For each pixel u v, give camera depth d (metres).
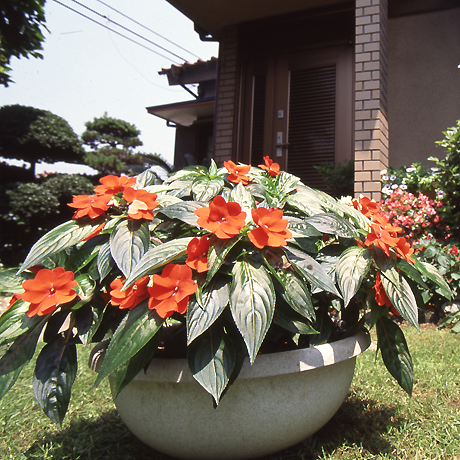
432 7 5.26
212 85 11.50
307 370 1.19
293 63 5.90
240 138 5.98
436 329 3.37
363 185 4.28
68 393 1.09
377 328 1.42
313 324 1.39
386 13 5.03
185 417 1.15
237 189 1.31
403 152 5.21
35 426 1.83
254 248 1.13
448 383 2.08
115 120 14.66
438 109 5.14
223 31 6.15
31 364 2.70
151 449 1.53
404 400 1.91
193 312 1.01
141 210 1.19
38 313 1.06
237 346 1.09
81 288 1.17
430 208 3.95
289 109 5.85
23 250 9.15
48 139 10.26
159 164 10.00
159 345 1.49
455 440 1.50
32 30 7.38
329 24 5.75
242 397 1.14
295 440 1.28
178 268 1.03
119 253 1.11
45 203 8.94
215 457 1.21
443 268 3.55
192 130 11.27
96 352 1.32
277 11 5.80
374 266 1.30
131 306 1.09
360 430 1.63
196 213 1.07
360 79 4.39
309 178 5.64
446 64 5.17
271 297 1.01
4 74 7.54
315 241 1.38
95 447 1.59
